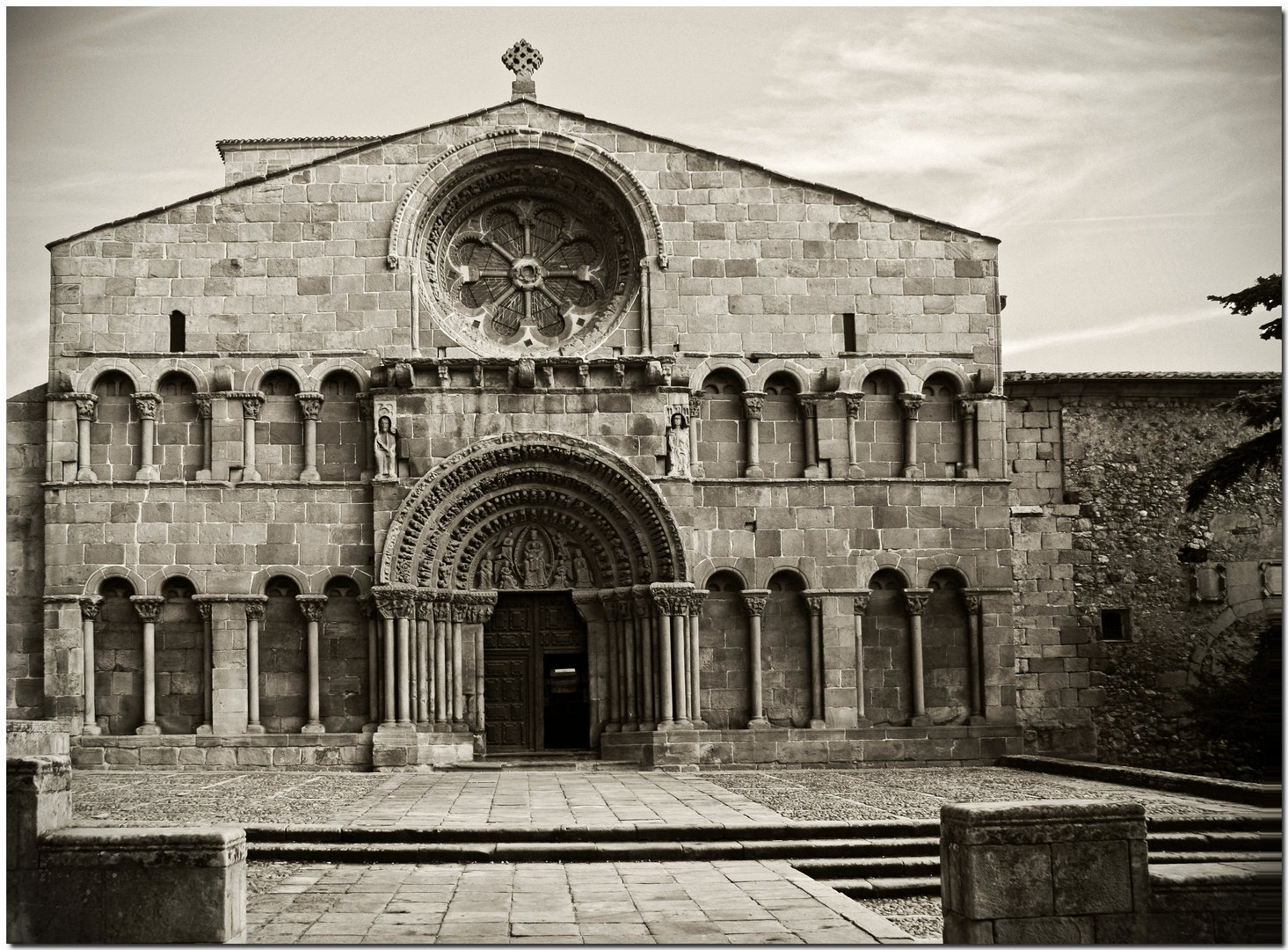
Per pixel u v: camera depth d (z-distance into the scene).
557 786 33.69
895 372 41.22
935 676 40.66
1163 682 42.31
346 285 40.41
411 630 39.00
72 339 39.78
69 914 17.59
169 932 17.53
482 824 26.19
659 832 25.84
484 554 40.47
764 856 25.28
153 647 38.91
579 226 42.41
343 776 36.50
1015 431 43.03
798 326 41.09
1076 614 42.34
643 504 39.56
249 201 40.56
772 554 40.22
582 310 41.97
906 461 41.16
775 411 41.09
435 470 39.16
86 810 28.52
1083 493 42.94
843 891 24.06
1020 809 17.55
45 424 39.97
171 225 40.34
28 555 39.47
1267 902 18.03
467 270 42.06
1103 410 43.44
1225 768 41.56
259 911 20.19
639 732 39.03
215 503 39.34
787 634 40.31
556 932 18.80
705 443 40.81
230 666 38.91
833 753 39.47
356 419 40.31
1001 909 17.33
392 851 24.77
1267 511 43.56
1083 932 17.45
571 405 39.94
